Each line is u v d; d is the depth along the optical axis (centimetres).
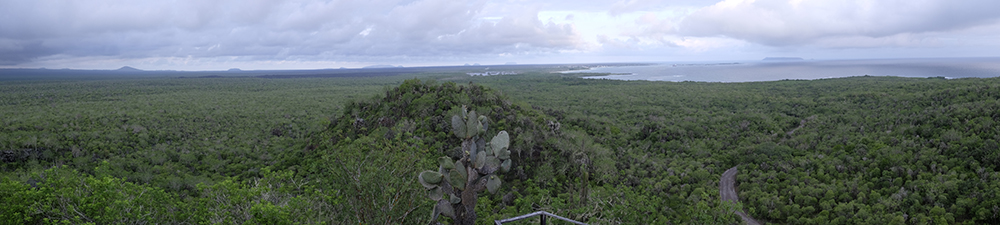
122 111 12925
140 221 1351
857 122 8769
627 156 7000
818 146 7081
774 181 5612
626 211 2128
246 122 11856
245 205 1366
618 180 5494
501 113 6203
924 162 5559
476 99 6625
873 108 10425
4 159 6322
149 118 11450
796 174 5719
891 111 9631
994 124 6116
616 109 13388
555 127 6462
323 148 5678
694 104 14300
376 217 1153
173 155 7319
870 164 5694
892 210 4484
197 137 9481
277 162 6338
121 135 8688
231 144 8575
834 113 10381
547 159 5312
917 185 4806
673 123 9938
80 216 1281
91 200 1308
